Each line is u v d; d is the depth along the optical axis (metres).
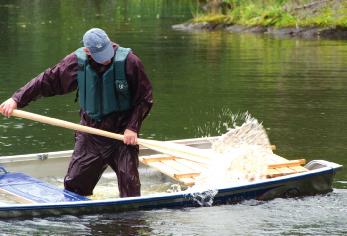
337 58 24.56
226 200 10.53
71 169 10.95
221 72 22.00
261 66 23.06
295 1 33.53
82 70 10.72
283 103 17.47
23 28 33.56
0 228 9.35
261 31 33.12
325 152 13.22
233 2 35.72
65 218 9.72
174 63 23.91
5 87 19.44
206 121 15.77
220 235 9.28
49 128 15.26
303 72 21.81
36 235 9.16
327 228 9.59
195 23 34.78
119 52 10.65
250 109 16.86
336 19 31.72
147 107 10.77
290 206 10.48
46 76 10.91
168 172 11.42
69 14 40.50
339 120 15.70
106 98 10.71
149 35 31.48
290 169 11.52
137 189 10.88
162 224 9.60
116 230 9.36
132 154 10.86
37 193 10.41
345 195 11.03
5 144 13.90
